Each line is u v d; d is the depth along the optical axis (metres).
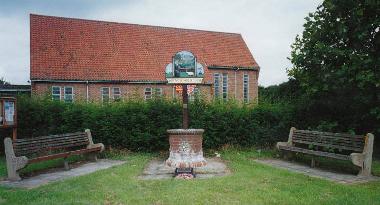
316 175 9.91
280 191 7.86
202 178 9.41
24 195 7.55
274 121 15.09
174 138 11.43
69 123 14.28
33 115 14.45
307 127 14.48
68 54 34.03
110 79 33.72
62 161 12.45
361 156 9.66
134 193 7.78
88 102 15.38
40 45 33.47
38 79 31.14
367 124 12.96
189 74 11.77
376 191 7.93
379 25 11.77
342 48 12.53
